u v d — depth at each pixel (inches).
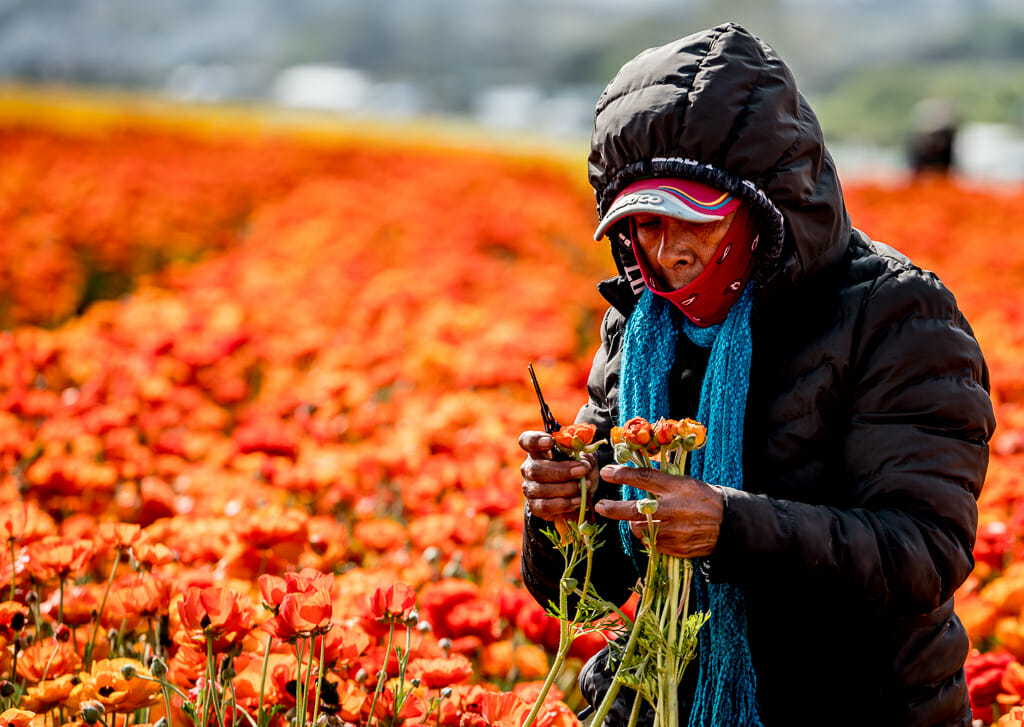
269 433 314.0
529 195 1010.7
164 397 379.2
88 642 202.1
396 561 254.7
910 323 144.3
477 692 168.4
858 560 135.2
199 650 158.7
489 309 530.9
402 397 400.5
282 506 296.2
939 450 140.8
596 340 572.7
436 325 487.5
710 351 158.9
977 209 945.5
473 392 414.9
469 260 650.2
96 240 762.8
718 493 135.0
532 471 145.4
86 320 525.7
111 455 319.6
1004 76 6171.3
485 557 265.3
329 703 163.0
